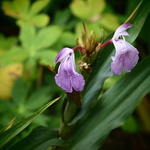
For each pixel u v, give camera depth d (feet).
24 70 1.71
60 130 1.25
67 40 1.79
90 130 1.24
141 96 1.20
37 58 1.69
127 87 1.25
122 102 1.23
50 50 1.71
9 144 1.18
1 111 1.58
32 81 1.79
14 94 1.64
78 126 1.26
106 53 1.24
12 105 1.61
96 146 1.20
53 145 1.22
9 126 1.08
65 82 0.98
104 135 1.20
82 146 1.22
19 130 1.07
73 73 0.97
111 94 1.26
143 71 1.25
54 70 1.06
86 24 1.79
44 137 1.21
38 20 1.82
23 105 1.61
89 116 1.26
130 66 0.99
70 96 1.16
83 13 1.84
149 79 1.22
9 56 1.71
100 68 1.24
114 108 1.23
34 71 1.73
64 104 1.21
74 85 0.97
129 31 1.19
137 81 1.24
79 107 1.20
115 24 1.83
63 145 1.19
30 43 1.74
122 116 1.20
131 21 1.19
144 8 1.18
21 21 1.82
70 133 1.24
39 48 1.72
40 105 1.61
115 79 1.69
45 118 1.55
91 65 1.11
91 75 1.25
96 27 1.77
